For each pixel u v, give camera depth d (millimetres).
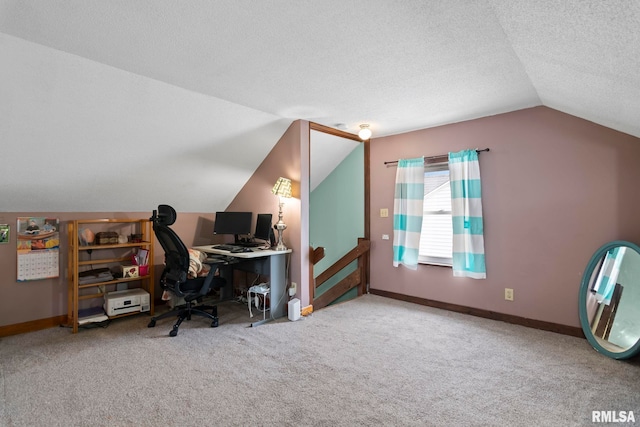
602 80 1880
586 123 2953
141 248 3920
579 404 1976
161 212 3328
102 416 1865
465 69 2340
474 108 3242
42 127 2590
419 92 2814
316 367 2443
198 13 1713
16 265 3156
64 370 2389
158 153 3342
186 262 3113
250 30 1868
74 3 1642
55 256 3355
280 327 3287
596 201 2914
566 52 1721
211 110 3119
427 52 2096
